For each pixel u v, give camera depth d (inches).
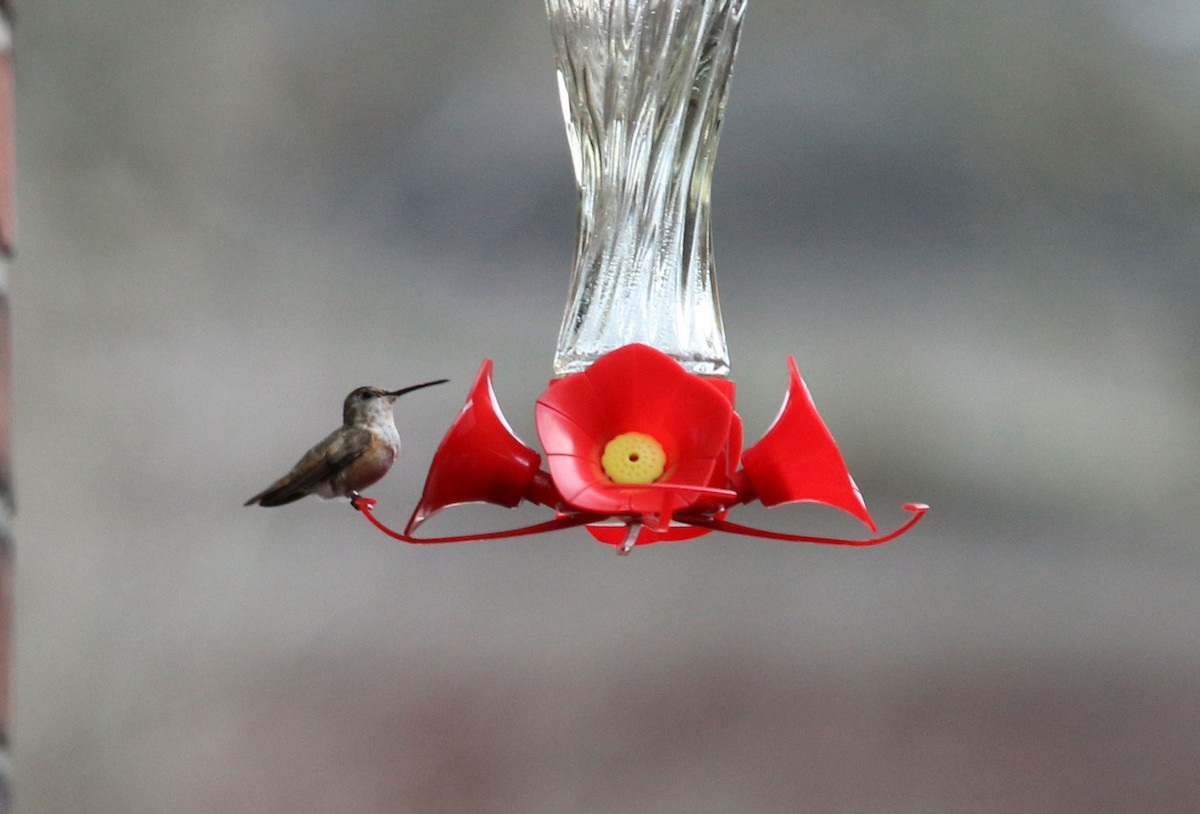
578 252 162.6
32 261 370.6
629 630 419.5
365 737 386.9
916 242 447.2
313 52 422.0
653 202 159.8
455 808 384.8
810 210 446.3
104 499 370.9
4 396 83.5
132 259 387.9
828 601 428.1
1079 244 448.5
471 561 417.4
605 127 160.7
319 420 404.8
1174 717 403.5
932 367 439.2
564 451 135.6
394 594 406.6
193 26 401.1
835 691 413.7
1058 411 437.7
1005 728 406.0
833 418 434.9
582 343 157.2
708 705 407.8
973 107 447.5
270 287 406.6
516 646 409.4
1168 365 440.8
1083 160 447.8
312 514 402.3
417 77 431.5
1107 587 424.8
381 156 428.8
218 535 385.1
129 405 377.4
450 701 395.5
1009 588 426.3
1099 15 444.1
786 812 392.2
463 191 435.5
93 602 365.4
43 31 381.7
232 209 407.5
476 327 429.7
